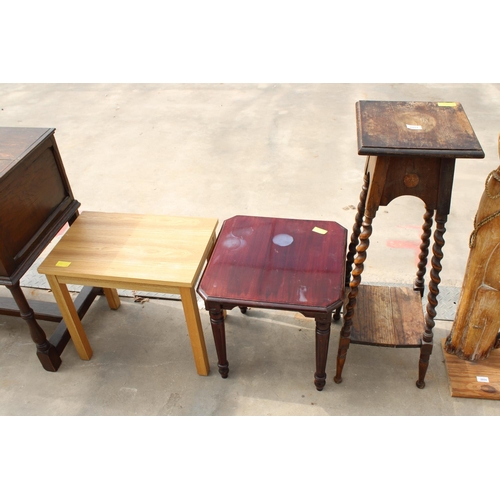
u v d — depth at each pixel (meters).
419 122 2.10
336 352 2.88
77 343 2.83
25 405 2.69
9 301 3.05
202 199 4.24
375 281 3.28
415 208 3.97
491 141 4.64
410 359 2.81
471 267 2.38
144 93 6.23
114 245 2.61
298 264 2.44
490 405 2.55
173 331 3.07
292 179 4.41
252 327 3.06
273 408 2.60
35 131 2.59
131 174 4.64
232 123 5.38
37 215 2.55
